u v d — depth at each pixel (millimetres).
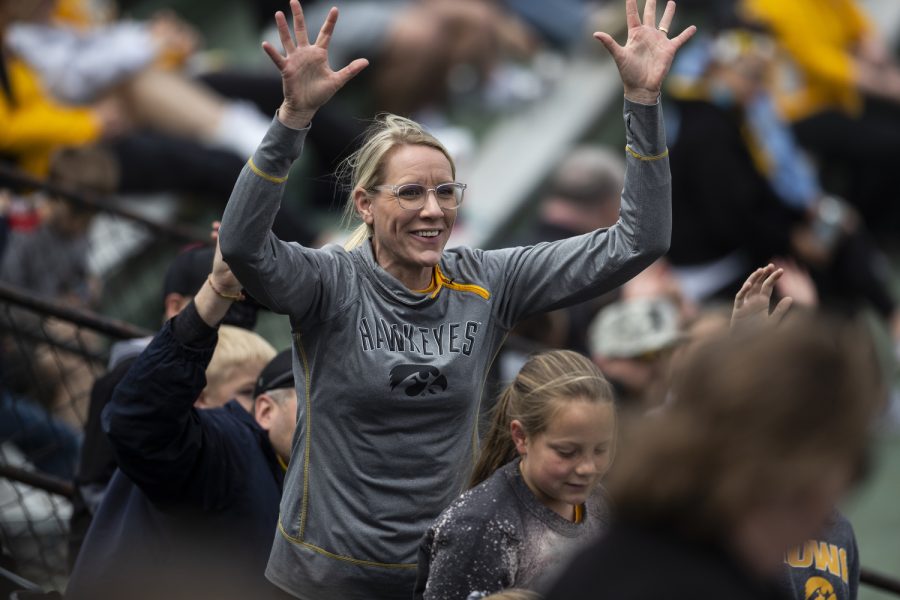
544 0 27719
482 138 26891
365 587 8727
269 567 9094
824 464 4766
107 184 18375
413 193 8531
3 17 19344
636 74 8641
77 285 18234
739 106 21812
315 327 8656
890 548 18844
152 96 21844
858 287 22359
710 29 22703
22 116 19188
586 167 19391
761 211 21766
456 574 8055
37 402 16359
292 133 8117
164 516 9938
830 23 25469
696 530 4840
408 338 8633
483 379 9016
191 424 9570
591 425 8062
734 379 4832
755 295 9086
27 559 14625
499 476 8398
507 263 9164
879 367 5035
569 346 17547
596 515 8539
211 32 29734
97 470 11438
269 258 8305
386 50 24688
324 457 8719
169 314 12000
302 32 8156
